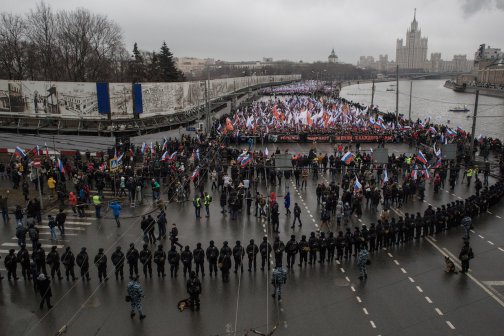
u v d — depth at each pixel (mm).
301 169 39500
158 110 54781
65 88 50906
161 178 36531
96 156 42594
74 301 18922
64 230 27047
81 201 30078
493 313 18188
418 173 35531
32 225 24125
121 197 33719
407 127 60250
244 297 19344
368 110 85875
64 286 20219
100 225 28031
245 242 25312
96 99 50500
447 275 21547
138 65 89875
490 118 115688
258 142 56906
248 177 36875
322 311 18234
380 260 23219
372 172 37938
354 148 53500
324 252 22672
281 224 28406
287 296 19438
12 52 78812
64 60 79938
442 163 39500
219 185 35781
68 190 34625
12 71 79125
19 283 20562
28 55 79812
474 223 28766
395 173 37469
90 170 35812
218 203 32906
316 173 39719
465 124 103625
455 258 23438
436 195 34969
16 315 17859
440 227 26922
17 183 34938
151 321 17500
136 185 32438
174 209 31500
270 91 159625
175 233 22219
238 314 17984
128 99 50719
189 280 18078
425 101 178125
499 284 20656
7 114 53031
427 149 48812
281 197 34156
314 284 20547
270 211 27672
